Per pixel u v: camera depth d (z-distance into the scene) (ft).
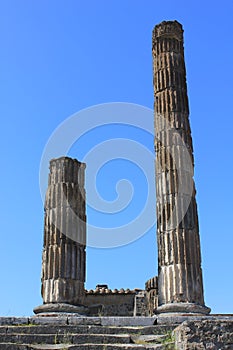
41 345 44.62
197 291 61.87
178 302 60.70
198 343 40.24
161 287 62.75
